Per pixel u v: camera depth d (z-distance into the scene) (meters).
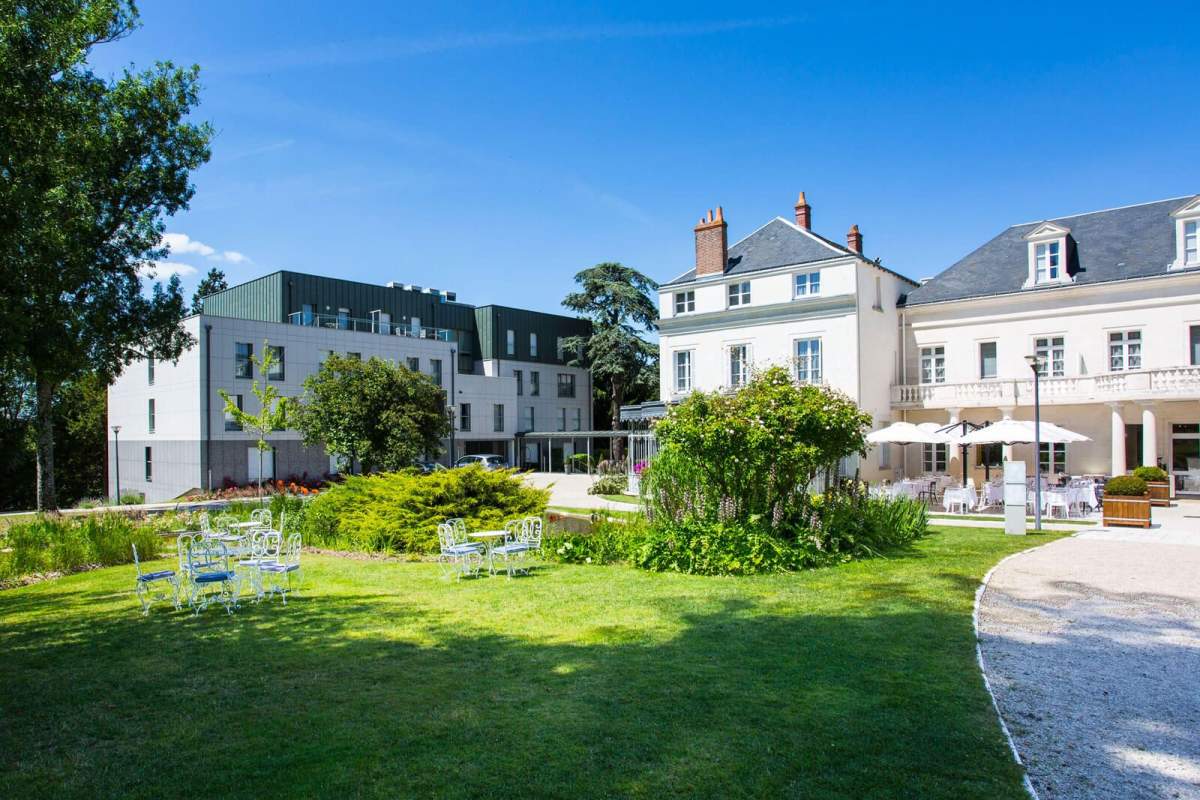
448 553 12.05
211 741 5.25
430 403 25.09
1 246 9.64
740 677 6.30
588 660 6.96
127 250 25.20
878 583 10.30
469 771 4.62
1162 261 26.78
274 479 37.84
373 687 6.36
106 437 46.91
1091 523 17.98
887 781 4.37
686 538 12.25
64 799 4.40
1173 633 7.57
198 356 35.94
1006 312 30.00
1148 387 24.91
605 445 61.88
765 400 12.43
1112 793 4.26
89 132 19.36
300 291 45.47
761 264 33.69
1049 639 7.39
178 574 10.78
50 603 10.88
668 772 4.54
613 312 55.66
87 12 17.95
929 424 25.83
